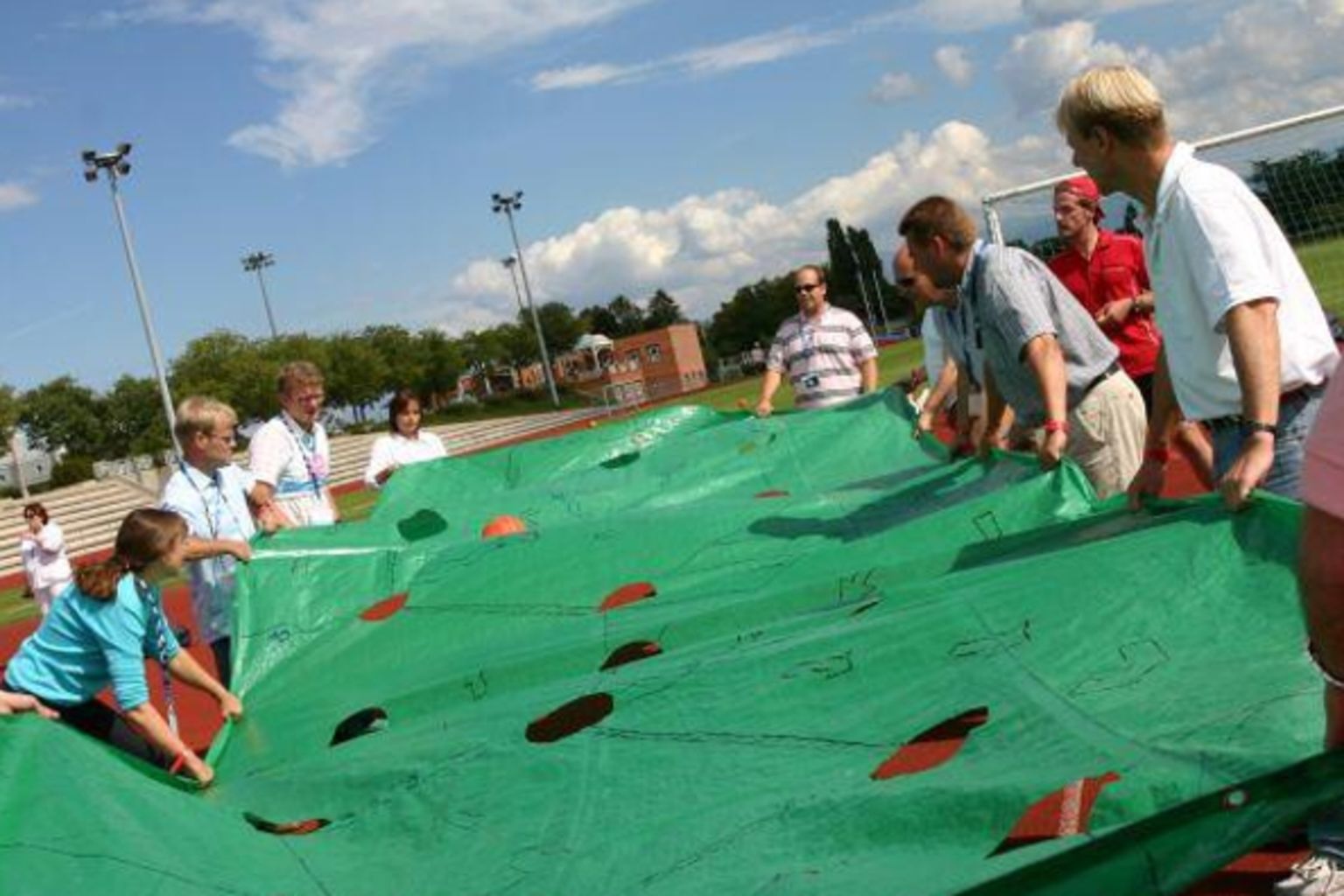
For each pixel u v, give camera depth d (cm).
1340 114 1154
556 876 329
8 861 344
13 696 464
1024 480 523
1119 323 686
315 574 612
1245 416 346
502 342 9106
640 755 381
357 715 530
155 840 376
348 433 6919
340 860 379
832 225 10400
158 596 520
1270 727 274
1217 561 354
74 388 6575
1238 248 347
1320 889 238
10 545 3759
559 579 594
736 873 299
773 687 391
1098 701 322
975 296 512
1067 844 244
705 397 5378
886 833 295
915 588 418
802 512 611
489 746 417
